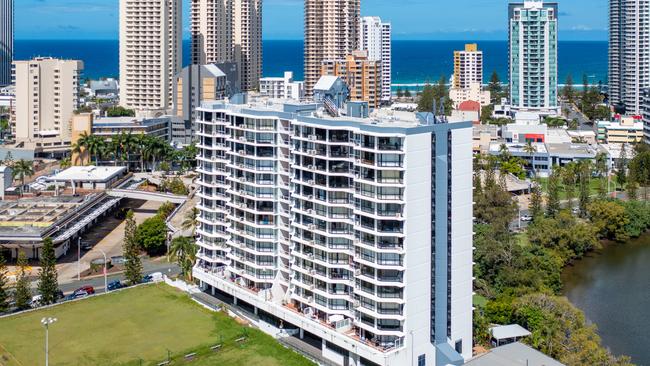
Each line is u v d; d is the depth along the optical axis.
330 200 164.38
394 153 149.50
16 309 198.75
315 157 166.50
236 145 192.62
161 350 171.00
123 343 175.25
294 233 176.62
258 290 190.62
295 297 176.50
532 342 171.00
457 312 163.38
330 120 164.38
